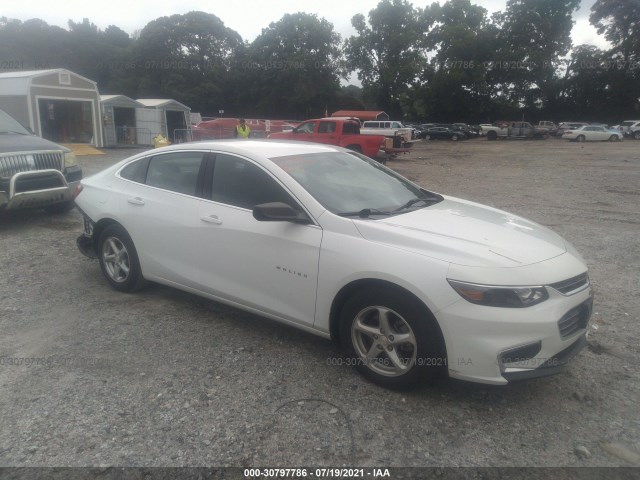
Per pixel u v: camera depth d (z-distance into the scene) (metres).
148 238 4.50
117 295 4.91
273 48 65.00
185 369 3.58
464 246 3.15
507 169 19.34
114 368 3.58
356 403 3.20
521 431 2.97
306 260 3.51
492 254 3.10
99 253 5.06
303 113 67.12
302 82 63.41
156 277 4.57
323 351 3.86
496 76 62.47
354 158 4.62
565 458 2.75
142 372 3.53
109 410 3.09
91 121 23.53
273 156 4.03
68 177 7.75
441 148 34.66
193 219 4.15
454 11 65.50
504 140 46.25
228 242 3.92
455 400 3.26
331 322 3.51
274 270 3.69
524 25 63.78
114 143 25.23
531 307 2.95
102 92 71.06
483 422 3.04
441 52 64.75
